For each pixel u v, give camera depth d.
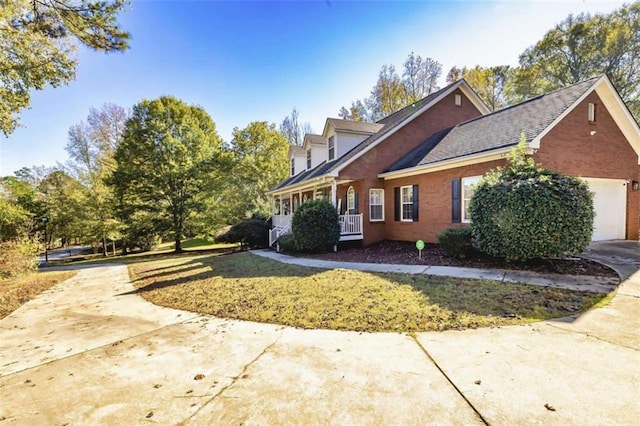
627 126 10.47
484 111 15.32
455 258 8.59
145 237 22.31
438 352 3.32
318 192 17.81
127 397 2.76
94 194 21.64
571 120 9.36
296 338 3.95
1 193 20.14
